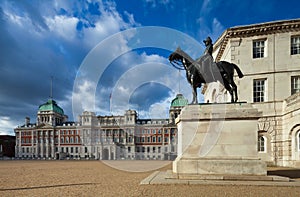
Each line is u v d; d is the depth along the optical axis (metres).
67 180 13.74
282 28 27.45
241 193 8.51
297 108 23.28
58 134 115.88
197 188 9.45
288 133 24.81
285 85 26.80
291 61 27.03
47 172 20.52
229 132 12.16
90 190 9.91
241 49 28.53
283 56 27.31
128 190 9.52
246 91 27.70
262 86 27.86
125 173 18.22
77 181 13.15
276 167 22.64
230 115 12.17
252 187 9.62
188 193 8.53
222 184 10.13
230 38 29.00
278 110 26.45
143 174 16.98
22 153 119.62
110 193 9.05
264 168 11.45
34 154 117.81
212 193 8.51
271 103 26.78
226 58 30.47
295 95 23.83
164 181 10.94
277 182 10.48
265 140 26.66
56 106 125.31
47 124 117.69
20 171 22.25
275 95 26.88
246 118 12.10
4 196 8.92
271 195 8.22
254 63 28.02
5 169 25.53
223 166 11.71
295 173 15.05
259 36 28.23
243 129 12.09
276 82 27.06
